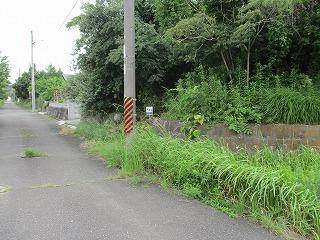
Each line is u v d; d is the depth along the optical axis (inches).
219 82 403.5
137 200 240.7
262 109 370.0
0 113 1524.4
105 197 247.4
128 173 309.7
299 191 203.9
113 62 528.7
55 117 1171.9
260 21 372.2
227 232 186.9
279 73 441.1
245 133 361.1
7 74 1583.4
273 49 422.9
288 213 200.2
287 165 286.4
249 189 220.2
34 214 214.1
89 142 519.5
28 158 407.2
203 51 444.1
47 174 321.1
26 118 1159.6
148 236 181.3
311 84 397.4
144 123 408.2
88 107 633.0
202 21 393.1
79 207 226.4
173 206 228.5
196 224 197.9
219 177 243.3
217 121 373.1
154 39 528.1
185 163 267.6
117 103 613.3
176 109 416.8
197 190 246.5
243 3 384.5
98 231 187.6
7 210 221.9
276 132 356.5
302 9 406.6
